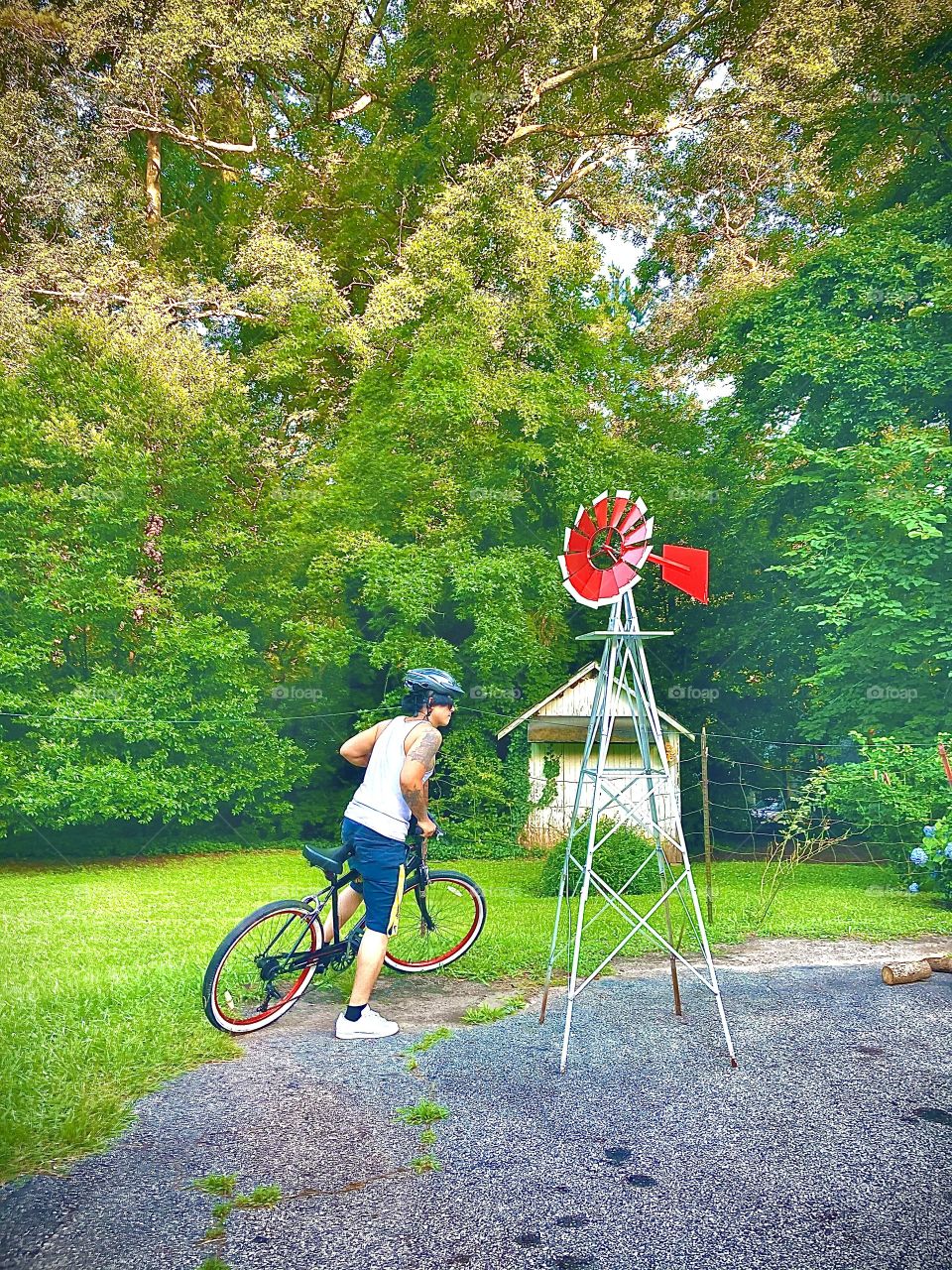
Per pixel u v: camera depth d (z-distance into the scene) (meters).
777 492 16.98
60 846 16.72
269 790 17.81
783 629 18.31
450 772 18.75
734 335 16.88
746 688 21.55
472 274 19.45
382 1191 2.93
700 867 15.23
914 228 15.41
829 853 18.34
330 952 4.81
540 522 21.05
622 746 18.12
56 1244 2.62
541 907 9.38
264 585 18.31
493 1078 3.91
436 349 18.27
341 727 19.62
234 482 18.97
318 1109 3.55
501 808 18.36
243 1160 3.13
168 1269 2.50
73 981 5.30
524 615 18.16
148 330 17.58
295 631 18.11
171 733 16.06
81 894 10.83
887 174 17.48
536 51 21.55
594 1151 3.22
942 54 16.23
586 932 7.15
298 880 12.93
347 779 19.78
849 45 18.64
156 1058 4.04
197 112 21.75
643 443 22.84
